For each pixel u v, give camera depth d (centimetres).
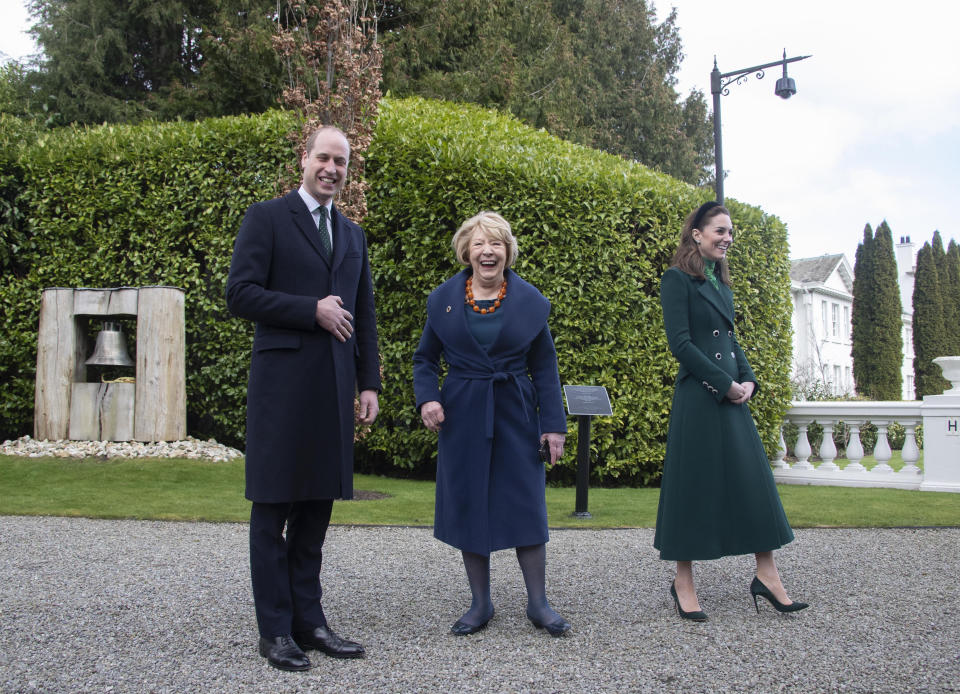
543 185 795
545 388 330
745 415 356
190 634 303
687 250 372
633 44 3047
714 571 428
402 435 805
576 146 1088
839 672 265
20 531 499
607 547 487
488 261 324
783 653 285
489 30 1941
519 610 346
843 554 470
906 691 248
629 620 330
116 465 723
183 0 1875
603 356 806
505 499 314
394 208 803
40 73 1862
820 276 3241
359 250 310
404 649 289
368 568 420
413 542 488
